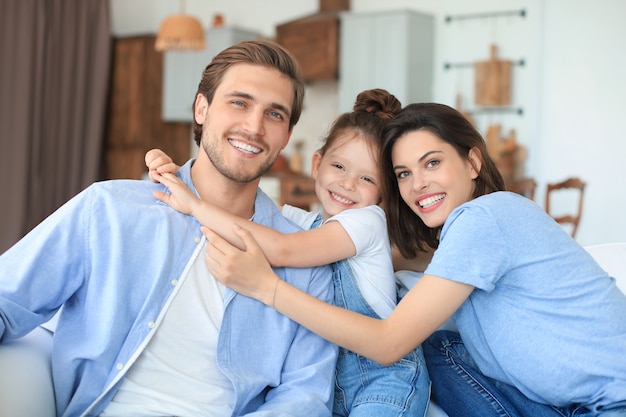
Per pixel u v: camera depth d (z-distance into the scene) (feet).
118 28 27.27
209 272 5.37
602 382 5.08
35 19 22.98
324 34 21.90
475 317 5.48
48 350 5.34
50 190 23.68
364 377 5.56
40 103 23.15
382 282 5.78
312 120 23.89
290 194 20.16
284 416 4.79
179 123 26.07
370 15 21.12
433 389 5.81
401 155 5.84
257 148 5.52
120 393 5.04
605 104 19.52
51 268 5.06
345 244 5.62
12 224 22.62
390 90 20.81
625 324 5.24
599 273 5.41
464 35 21.29
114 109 25.39
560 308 5.20
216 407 5.13
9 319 4.81
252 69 5.50
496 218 5.22
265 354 5.38
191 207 5.40
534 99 20.29
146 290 5.18
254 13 25.48
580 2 19.70
